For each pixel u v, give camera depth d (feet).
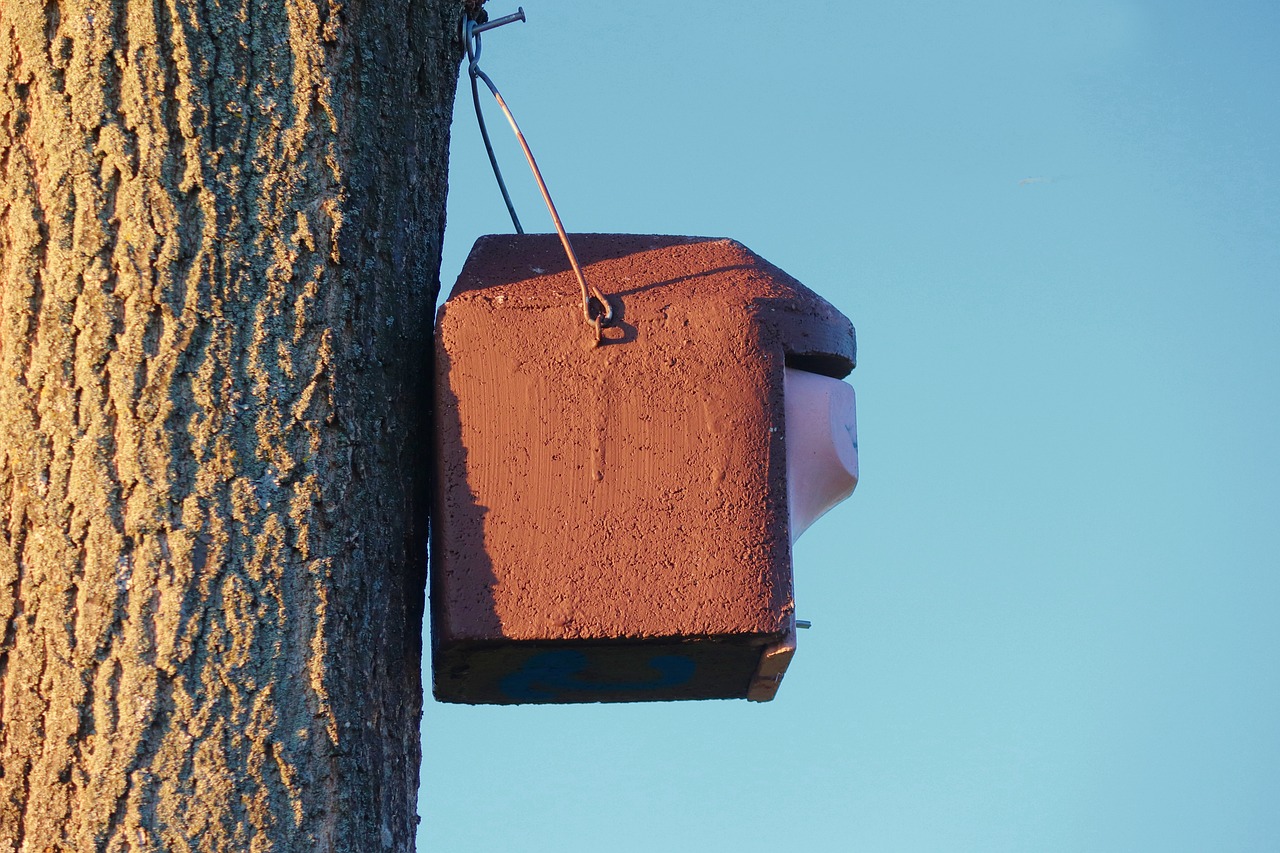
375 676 10.14
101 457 9.98
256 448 10.05
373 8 10.39
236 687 9.95
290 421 10.08
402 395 10.32
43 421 10.00
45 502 9.97
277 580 10.01
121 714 9.90
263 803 9.91
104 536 9.96
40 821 9.86
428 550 10.43
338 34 10.29
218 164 10.13
